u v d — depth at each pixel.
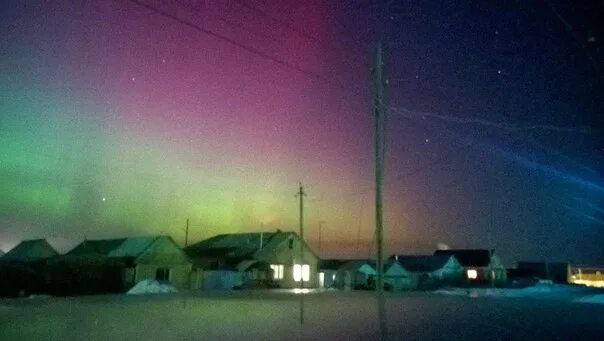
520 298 42.91
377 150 16.22
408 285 66.12
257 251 63.47
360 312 26.52
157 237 54.38
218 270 60.72
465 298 42.34
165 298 37.62
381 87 16.38
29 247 60.53
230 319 22.19
